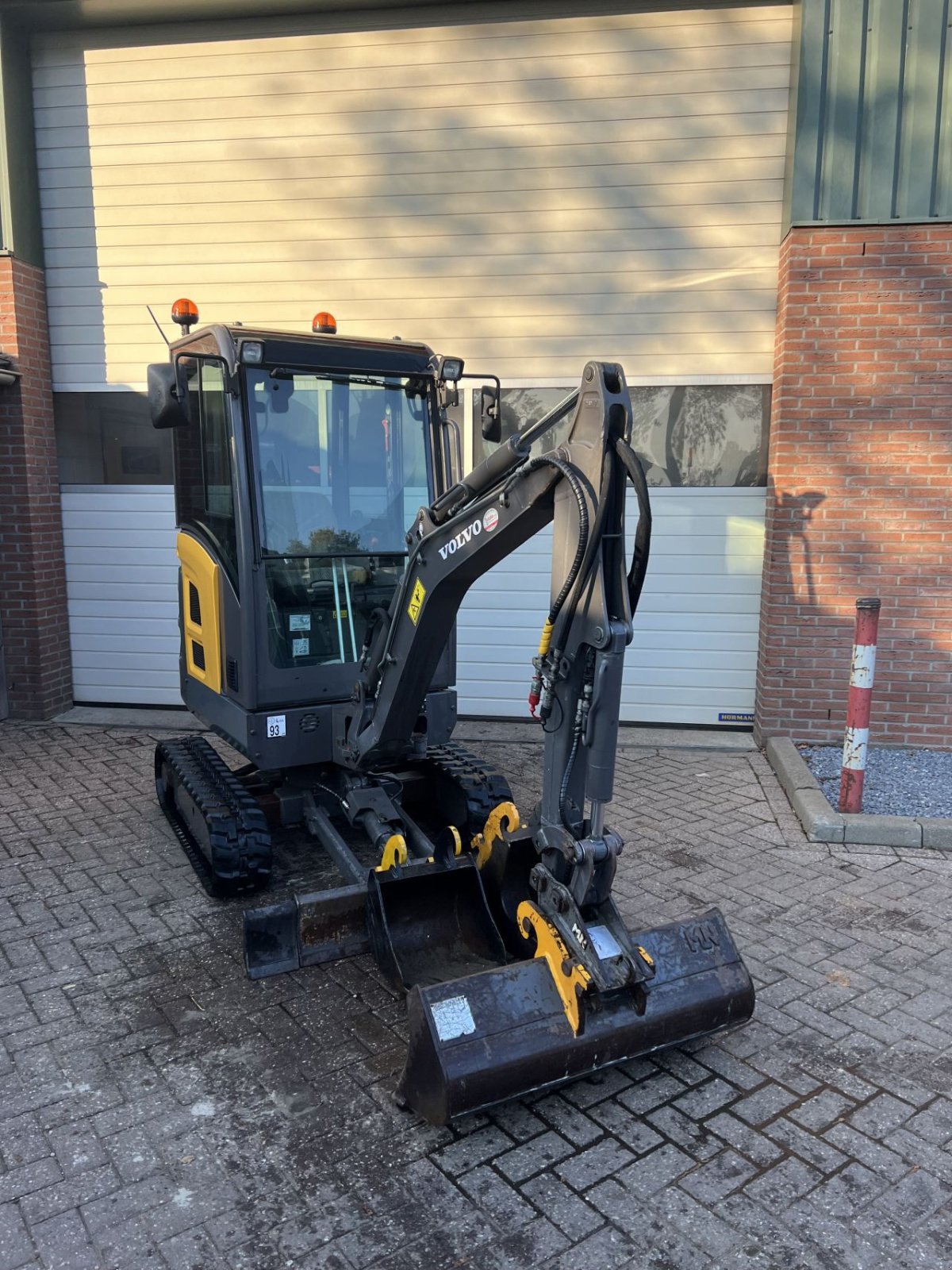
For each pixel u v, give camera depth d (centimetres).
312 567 476
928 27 627
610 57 715
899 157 645
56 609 837
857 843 549
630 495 757
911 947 430
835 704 710
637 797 629
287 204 770
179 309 505
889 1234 270
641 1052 328
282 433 464
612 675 296
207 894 484
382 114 747
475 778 512
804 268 666
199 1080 337
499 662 802
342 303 777
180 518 549
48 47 778
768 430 743
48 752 734
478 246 754
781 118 704
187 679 559
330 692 481
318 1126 313
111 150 785
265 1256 262
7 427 788
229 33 753
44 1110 321
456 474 518
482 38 725
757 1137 310
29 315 790
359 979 404
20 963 417
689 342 741
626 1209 279
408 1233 270
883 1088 334
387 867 418
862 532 688
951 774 647
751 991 347
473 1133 311
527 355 762
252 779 554
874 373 669
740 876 505
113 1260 260
